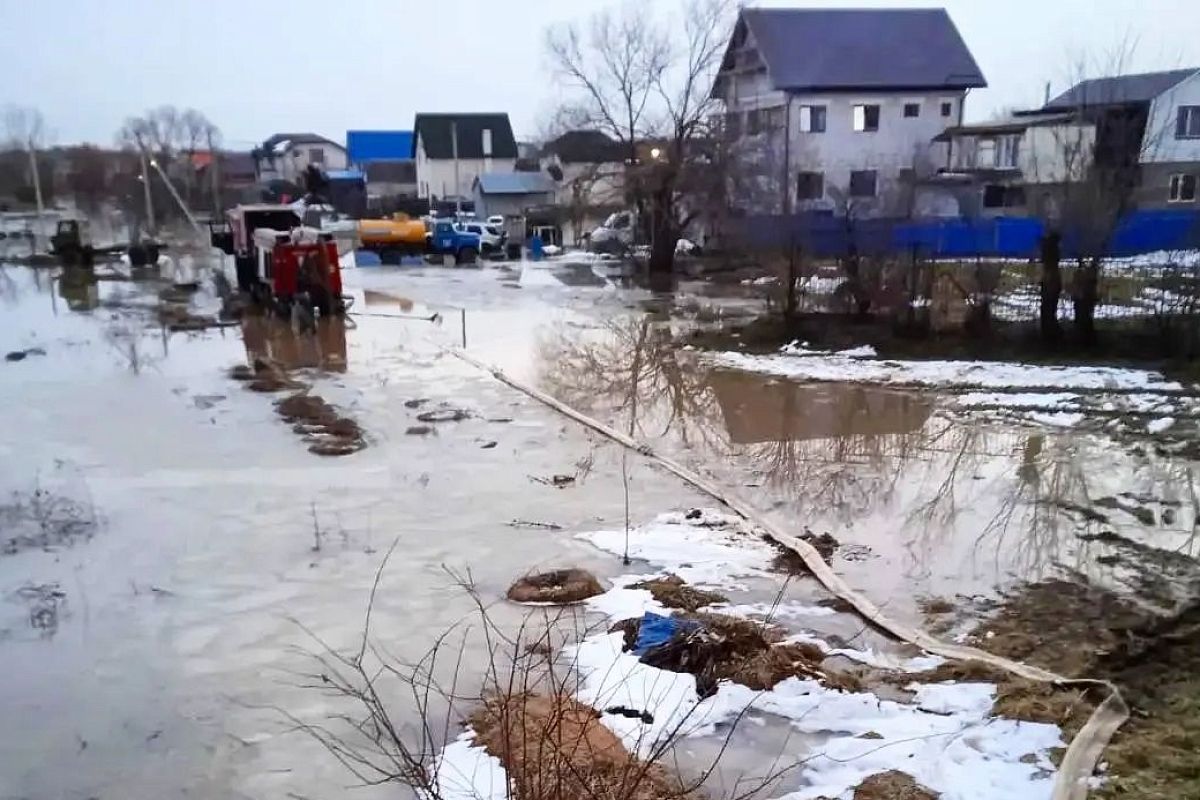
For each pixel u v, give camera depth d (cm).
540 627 691
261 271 2288
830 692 597
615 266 3359
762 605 734
